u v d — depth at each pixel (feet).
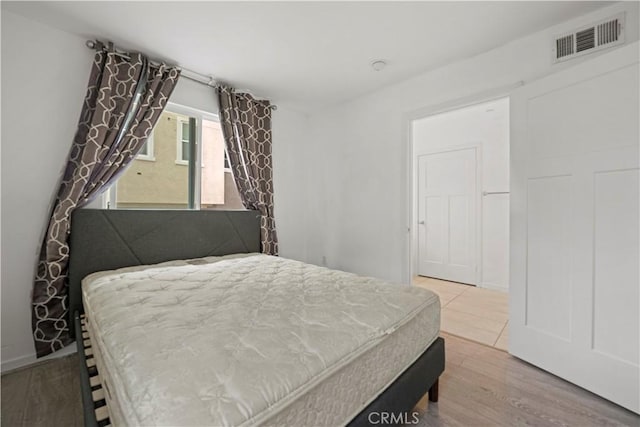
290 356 2.97
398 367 4.02
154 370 2.62
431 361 4.67
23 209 6.17
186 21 6.26
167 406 2.22
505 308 9.93
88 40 6.88
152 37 6.85
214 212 9.04
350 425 3.17
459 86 8.00
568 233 5.64
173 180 8.93
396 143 9.50
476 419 4.60
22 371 5.95
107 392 3.07
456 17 6.14
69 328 6.50
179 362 2.74
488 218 12.56
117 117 7.06
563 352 5.67
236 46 7.25
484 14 6.03
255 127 10.44
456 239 13.58
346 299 4.60
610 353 5.02
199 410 2.20
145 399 2.34
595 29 5.89
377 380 3.62
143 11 5.93
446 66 8.24
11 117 6.01
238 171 9.86
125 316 3.90
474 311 9.64
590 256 5.30
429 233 14.51
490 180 12.52
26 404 4.95
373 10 5.92
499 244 12.23
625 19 5.57
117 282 5.57
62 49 6.57
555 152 5.85
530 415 4.69
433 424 4.48
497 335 7.77
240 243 9.69
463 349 7.00
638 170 4.71
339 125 11.26
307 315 3.95
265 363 2.81
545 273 6.02
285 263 7.54
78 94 6.81
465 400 5.08
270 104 10.98
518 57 6.94
